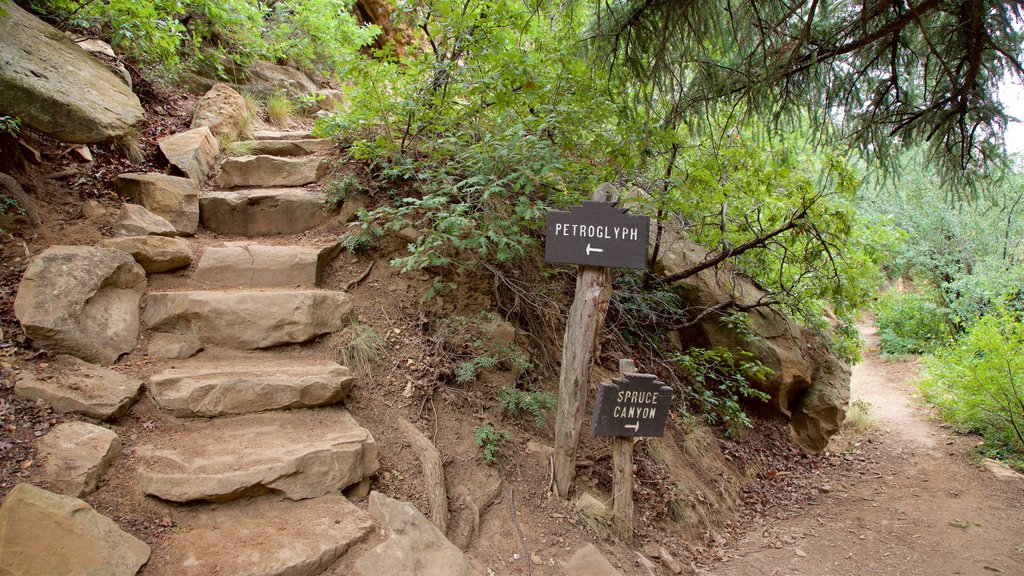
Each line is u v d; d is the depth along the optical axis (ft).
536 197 14.48
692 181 14.88
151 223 12.45
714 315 18.94
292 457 8.41
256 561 7.02
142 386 9.14
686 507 12.96
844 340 20.80
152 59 18.13
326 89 26.66
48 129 10.68
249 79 22.88
